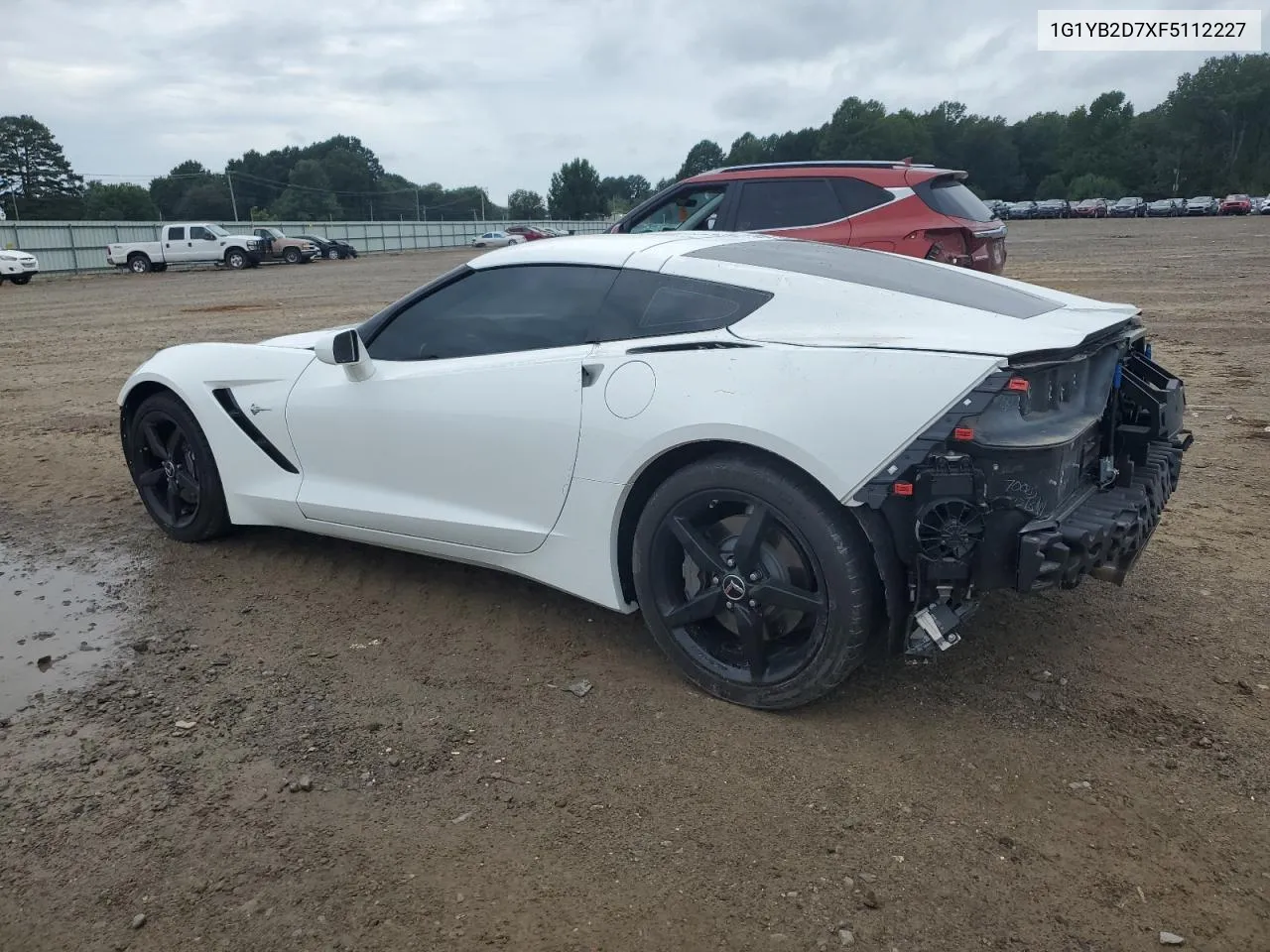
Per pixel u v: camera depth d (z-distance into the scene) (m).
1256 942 2.09
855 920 2.16
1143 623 3.62
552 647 3.55
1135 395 3.30
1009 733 2.91
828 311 3.00
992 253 7.99
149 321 15.82
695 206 8.59
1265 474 5.42
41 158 106.81
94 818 2.55
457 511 3.66
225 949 2.11
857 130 121.12
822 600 2.83
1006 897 2.23
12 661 3.46
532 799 2.62
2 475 5.99
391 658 3.47
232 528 4.73
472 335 3.65
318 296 20.39
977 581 2.69
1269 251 23.61
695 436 2.94
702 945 2.10
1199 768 2.71
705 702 3.13
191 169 148.88
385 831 2.49
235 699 3.17
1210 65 110.75
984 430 2.61
